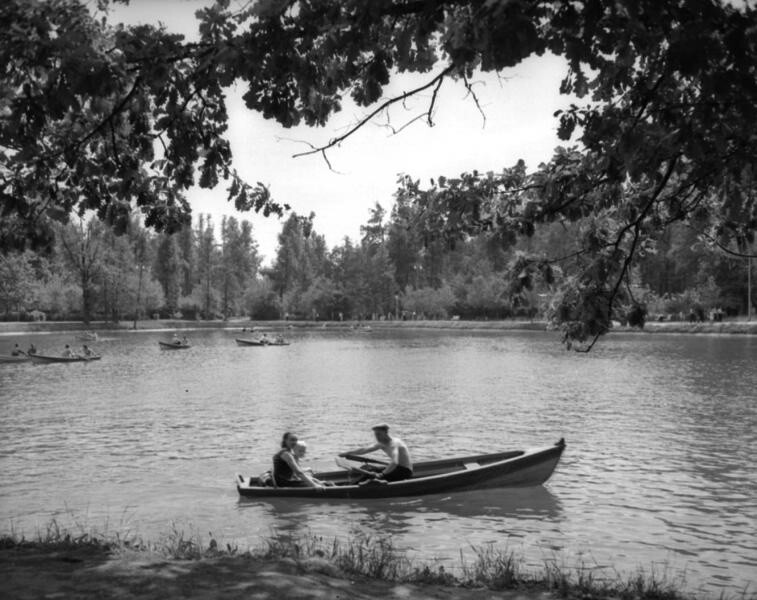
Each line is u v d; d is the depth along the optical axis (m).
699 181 6.11
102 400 25.83
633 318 6.30
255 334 90.31
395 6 4.55
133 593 4.84
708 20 3.81
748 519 10.77
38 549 6.28
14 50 4.71
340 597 5.08
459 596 5.65
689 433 18.03
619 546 9.55
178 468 14.62
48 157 6.55
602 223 6.80
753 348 49.34
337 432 18.94
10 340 69.75
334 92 5.94
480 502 11.80
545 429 19.00
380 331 101.81
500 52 3.83
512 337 78.50
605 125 5.14
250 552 7.14
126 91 6.30
